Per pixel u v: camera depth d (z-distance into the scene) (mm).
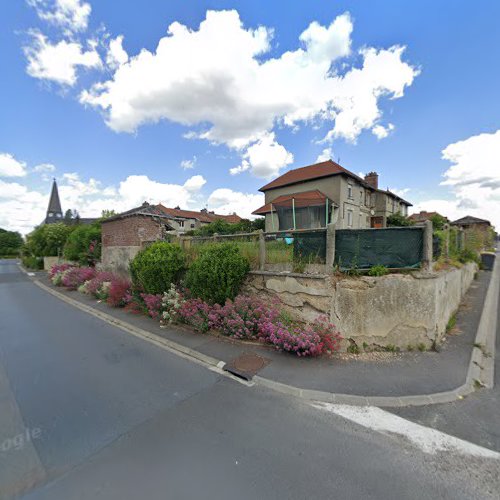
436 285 4512
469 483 2039
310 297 4879
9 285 14211
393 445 2457
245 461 2256
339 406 3096
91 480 2066
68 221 51500
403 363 4105
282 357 4383
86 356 4605
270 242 5617
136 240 10391
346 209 22875
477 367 4023
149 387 3537
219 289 5570
